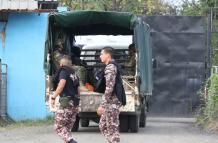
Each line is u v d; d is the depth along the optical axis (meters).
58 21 19.52
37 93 24.56
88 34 21.02
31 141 16.48
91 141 16.39
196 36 24.88
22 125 21.92
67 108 13.89
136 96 18.16
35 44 24.59
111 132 13.89
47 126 21.42
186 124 22.70
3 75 24.30
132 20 18.58
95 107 18.23
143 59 18.94
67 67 14.02
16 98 24.52
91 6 35.72
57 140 16.64
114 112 13.83
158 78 25.06
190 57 24.91
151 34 25.03
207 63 24.58
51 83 18.61
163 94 25.11
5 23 24.52
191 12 32.38
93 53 21.23
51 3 25.36
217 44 25.22
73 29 20.48
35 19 24.59
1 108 23.92
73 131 19.45
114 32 21.03
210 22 24.53
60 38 20.23
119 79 13.88
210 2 30.08
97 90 14.67
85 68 19.52
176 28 24.95
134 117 19.06
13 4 23.88
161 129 20.64
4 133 18.83
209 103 20.84
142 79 18.52
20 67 24.53
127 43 21.50
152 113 25.19
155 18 25.00
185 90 25.00
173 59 25.00
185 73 24.98
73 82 13.97
